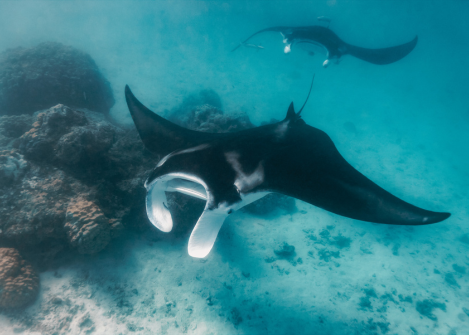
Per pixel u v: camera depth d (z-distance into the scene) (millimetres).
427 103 22766
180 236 5719
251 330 4660
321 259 6902
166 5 26266
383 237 8258
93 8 21484
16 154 4285
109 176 5008
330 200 2170
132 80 13414
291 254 6711
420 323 5758
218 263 5719
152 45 18359
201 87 14711
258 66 19625
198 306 4703
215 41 22062
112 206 4879
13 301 3498
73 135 4516
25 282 3684
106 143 5016
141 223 5355
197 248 1631
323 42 9906
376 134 15578
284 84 18125
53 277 4141
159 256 5238
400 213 2082
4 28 16109
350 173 2582
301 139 2922
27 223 3893
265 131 2812
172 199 5578
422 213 2021
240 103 14539
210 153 2113
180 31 22078
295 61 22250
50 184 4234
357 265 7004
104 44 16828
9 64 7406
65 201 4230
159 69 15352
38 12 18750
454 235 9062
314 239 7539
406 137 16094
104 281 4430
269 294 5469
